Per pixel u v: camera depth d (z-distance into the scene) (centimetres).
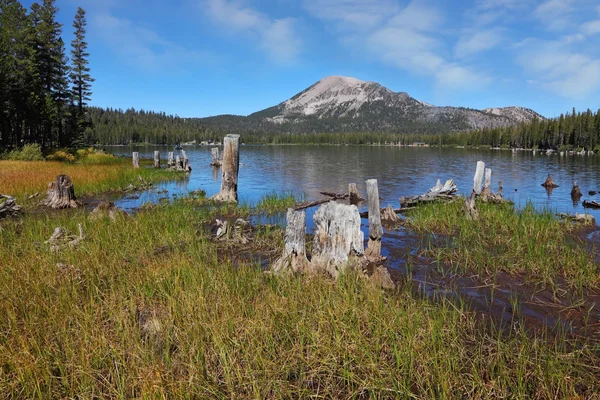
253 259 750
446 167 3778
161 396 322
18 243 789
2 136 4669
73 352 377
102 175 2250
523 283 643
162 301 502
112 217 1084
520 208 1420
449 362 378
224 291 531
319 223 660
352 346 401
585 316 516
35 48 4778
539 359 397
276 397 344
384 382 359
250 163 4369
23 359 360
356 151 9250
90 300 491
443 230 1048
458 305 553
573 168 3659
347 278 581
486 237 946
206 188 2094
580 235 999
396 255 813
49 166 2806
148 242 838
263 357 388
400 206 1491
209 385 348
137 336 407
